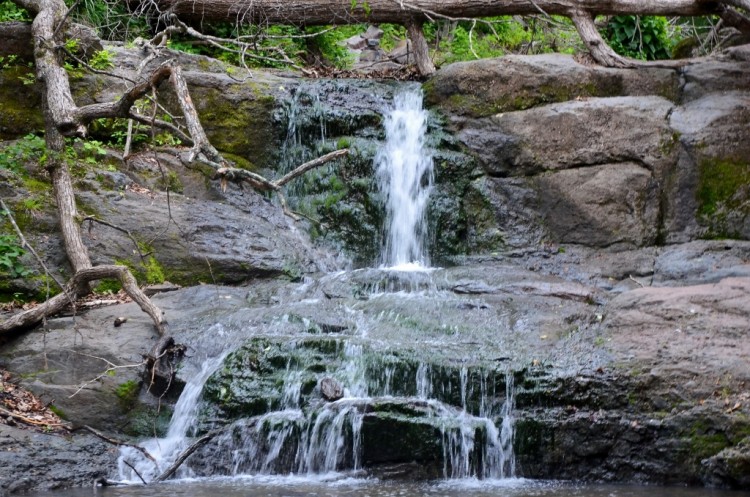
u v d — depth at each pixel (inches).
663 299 344.5
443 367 316.2
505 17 666.2
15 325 358.0
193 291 398.0
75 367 339.6
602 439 299.1
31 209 403.5
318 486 283.1
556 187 440.8
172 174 451.8
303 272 426.6
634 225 428.5
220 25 582.9
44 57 426.0
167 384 335.6
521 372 311.6
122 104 366.0
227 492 273.0
